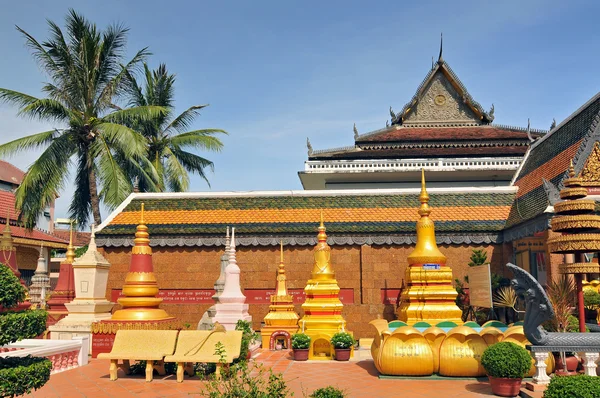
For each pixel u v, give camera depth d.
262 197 23.27
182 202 23.27
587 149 17.39
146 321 15.27
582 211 11.42
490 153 34.62
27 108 26.05
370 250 21.03
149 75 39.38
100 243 21.56
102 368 14.31
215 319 16.41
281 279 19.06
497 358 10.73
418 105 38.94
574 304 14.35
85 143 29.05
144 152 31.95
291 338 17.83
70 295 19.33
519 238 18.89
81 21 28.78
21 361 8.62
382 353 12.91
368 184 35.78
